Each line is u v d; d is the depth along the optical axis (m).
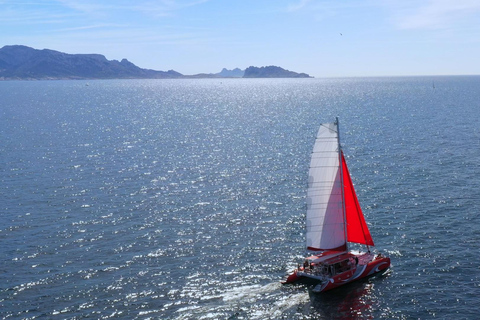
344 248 53.91
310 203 52.69
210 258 55.97
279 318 43.97
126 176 93.12
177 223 67.25
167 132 153.00
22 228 65.19
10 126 165.75
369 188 81.44
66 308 45.00
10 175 93.38
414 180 85.62
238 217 69.38
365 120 172.88
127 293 47.88
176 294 47.81
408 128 147.62
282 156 109.62
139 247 59.06
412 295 47.19
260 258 55.91
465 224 63.88
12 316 43.47
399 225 64.62
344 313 44.72
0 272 51.94
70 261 55.03
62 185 86.50
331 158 52.16
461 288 47.78
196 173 95.06
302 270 51.66
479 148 111.56
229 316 44.12
